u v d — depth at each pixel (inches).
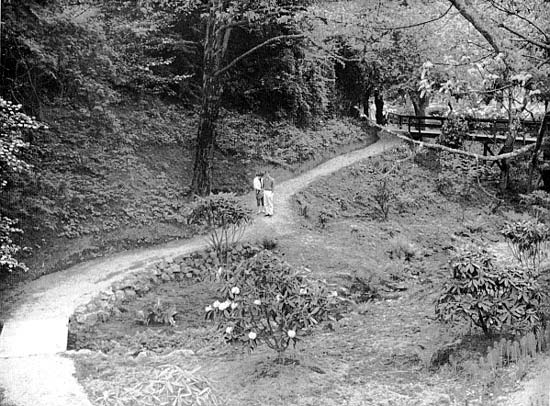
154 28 818.2
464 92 257.3
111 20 786.2
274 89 1035.3
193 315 470.9
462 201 932.0
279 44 996.6
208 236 669.9
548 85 275.4
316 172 964.0
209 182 759.7
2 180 479.2
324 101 1171.3
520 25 362.6
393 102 1450.5
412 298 500.1
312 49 908.0
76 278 521.3
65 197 614.9
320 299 320.5
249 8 724.7
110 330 432.5
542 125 300.7
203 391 281.3
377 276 558.3
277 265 322.7
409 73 805.2
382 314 458.0
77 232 590.6
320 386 292.7
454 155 968.3
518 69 263.7
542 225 501.7
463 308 312.8
